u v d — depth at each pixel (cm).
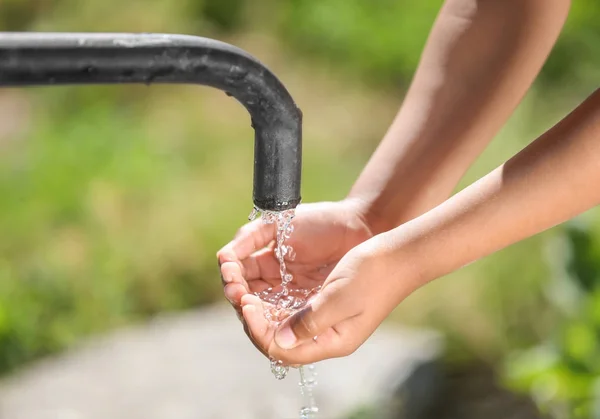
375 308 127
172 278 407
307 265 158
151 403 287
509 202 124
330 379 297
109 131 512
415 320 373
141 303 399
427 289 384
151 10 624
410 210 156
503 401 335
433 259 126
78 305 388
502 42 154
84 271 402
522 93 156
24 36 96
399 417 299
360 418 279
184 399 288
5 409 289
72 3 641
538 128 464
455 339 368
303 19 638
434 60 159
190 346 324
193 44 104
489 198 125
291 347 127
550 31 154
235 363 309
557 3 153
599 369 297
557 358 304
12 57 95
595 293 304
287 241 156
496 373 353
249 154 492
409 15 624
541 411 314
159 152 493
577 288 309
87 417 282
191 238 420
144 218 434
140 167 470
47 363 322
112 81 101
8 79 95
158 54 102
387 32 616
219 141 506
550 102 498
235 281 144
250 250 154
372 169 159
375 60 603
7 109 571
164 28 615
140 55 101
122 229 427
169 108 545
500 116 156
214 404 283
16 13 657
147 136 508
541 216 124
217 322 345
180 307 399
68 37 98
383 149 160
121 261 407
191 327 341
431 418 326
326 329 127
